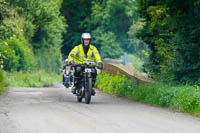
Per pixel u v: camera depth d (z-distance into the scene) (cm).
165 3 3731
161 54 3972
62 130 1402
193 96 2183
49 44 9838
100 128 1457
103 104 2464
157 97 2541
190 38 3394
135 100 2844
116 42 16438
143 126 1542
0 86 3628
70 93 3553
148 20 4609
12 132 1355
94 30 15900
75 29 16325
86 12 16362
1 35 5566
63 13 16050
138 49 12950
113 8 15650
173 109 2258
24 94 3309
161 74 3475
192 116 1973
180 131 1464
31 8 8512
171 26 3656
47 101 2586
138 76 3778
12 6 7869
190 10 3519
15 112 1880
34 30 8650
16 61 6856
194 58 3334
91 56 2636
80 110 2023
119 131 1408
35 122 1566
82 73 2562
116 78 3603
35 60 8494
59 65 10825
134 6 15700
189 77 3303
